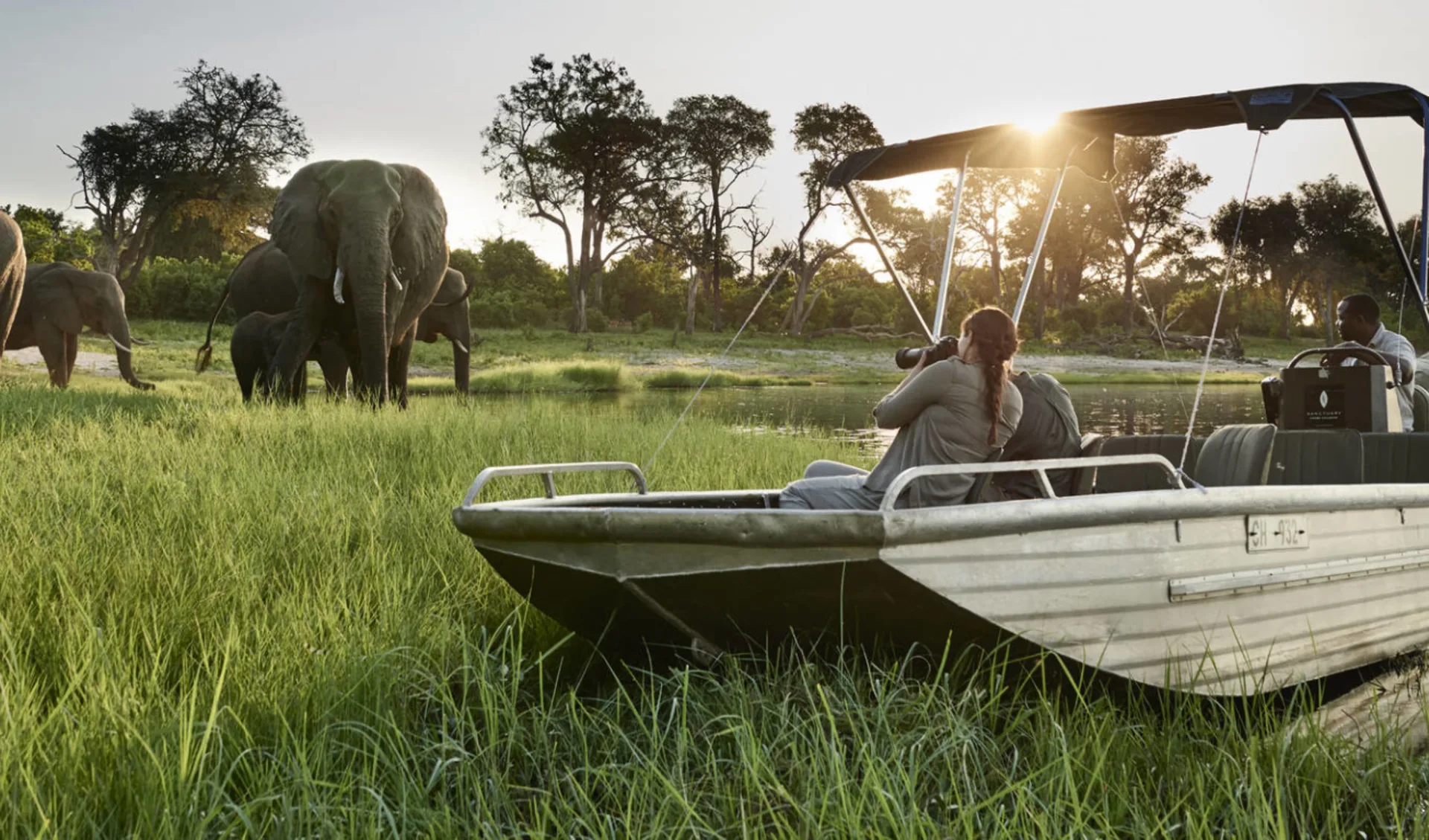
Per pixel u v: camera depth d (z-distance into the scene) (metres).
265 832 2.97
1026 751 3.62
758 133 74.06
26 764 3.01
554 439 10.37
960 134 5.38
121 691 3.59
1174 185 65.38
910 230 77.81
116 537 5.70
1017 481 5.50
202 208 60.84
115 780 3.04
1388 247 61.56
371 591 5.07
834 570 3.66
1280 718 4.42
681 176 74.56
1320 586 4.89
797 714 3.57
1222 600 4.46
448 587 5.21
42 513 6.12
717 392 35.22
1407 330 46.59
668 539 3.82
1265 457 5.19
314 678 3.84
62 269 22.59
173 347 41.56
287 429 9.91
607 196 70.44
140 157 57.88
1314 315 84.19
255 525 6.08
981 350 4.48
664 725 3.84
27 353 31.44
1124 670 4.14
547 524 3.98
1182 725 3.83
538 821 3.02
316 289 14.82
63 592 4.55
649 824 3.04
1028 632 3.90
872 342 70.25
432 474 8.22
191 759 3.13
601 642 4.45
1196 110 4.96
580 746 3.65
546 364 42.97
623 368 39.38
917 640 3.94
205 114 59.50
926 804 3.13
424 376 38.75
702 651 4.19
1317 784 3.33
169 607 4.63
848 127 72.12
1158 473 5.74
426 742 3.54
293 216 14.53
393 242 14.99
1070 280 82.12
